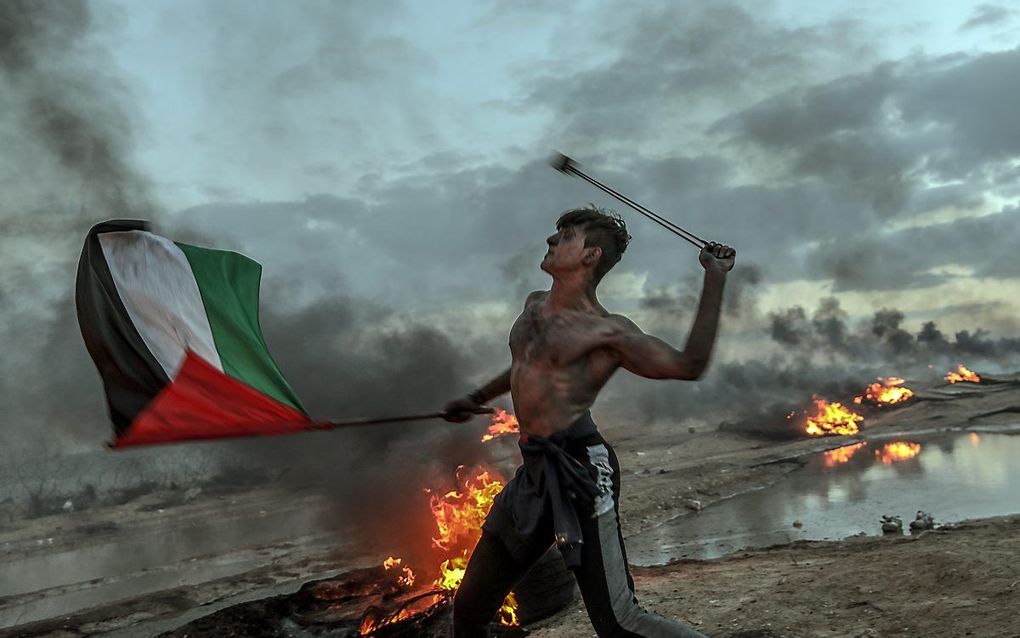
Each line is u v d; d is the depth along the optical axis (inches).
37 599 395.5
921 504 461.1
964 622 169.9
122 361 116.0
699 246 121.8
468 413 142.2
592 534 119.6
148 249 125.6
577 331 123.3
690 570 296.4
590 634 203.2
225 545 500.4
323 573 376.8
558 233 129.6
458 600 129.4
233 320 131.9
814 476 610.5
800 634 182.5
